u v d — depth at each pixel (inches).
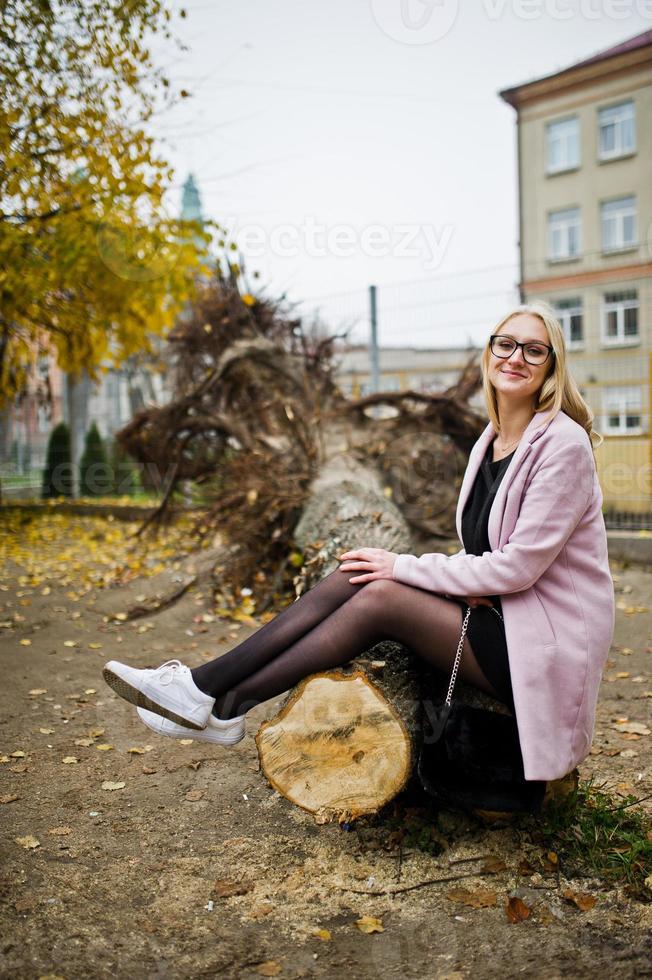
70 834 97.7
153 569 261.1
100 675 164.1
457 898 83.2
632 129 790.5
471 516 94.3
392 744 88.0
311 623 89.7
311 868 89.7
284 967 72.8
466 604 88.0
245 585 223.1
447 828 94.8
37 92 275.4
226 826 100.2
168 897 84.2
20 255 311.0
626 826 94.9
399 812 97.3
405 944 76.2
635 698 148.2
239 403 320.2
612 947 74.5
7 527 405.7
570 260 368.2
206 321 332.2
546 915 79.7
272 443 261.1
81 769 117.8
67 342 395.5
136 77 275.1
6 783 112.5
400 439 293.1
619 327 356.8
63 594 239.0
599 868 87.0
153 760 121.5
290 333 326.3
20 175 287.4
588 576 86.3
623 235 805.9
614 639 191.0
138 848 94.6
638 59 775.7
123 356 392.5
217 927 79.0
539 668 82.0
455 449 302.5
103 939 76.5
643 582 249.3
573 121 820.6
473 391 292.8
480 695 93.6
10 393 442.3
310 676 89.6
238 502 237.3
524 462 87.3
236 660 88.7
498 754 87.8
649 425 337.1
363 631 87.8
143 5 261.7
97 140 285.1
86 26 264.4
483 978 70.6
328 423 287.9
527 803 86.1
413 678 95.7
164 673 88.5
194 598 224.2
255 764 119.7
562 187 832.3
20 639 190.2
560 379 89.3
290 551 228.4
